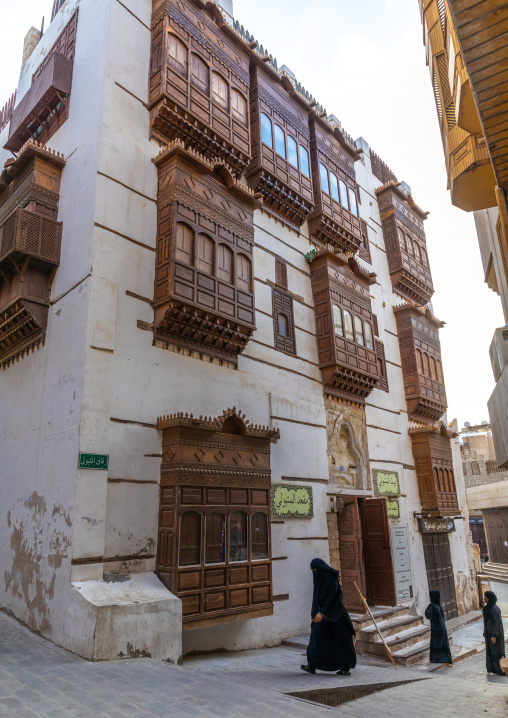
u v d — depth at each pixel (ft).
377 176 66.74
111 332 27.89
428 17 24.67
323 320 45.06
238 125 39.83
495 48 13.04
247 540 29.48
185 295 30.55
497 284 32.40
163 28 35.22
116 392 27.40
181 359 31.71
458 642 43.93
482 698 20.76
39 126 38.73
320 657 23.41
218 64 39.32
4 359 34.68
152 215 32.37
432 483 54.29
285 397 39.09
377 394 52.37
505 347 23.07
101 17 34.73
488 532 123.03
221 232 34.47
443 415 65.46
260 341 38.55
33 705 14.65
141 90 34.35
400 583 42.93
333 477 42.63
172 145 32.32
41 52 44.78
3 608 28.14
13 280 31.55
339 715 15.34
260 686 19.04
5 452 32.19
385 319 58.39
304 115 49.98
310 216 48.47
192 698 16.01
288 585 34.83
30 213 30.76
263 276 41.04
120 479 26.37
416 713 18.07
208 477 28.30
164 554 26.30
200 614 25.72
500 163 16.61
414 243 67.21
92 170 30.42
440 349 65.72
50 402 28.35
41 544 26.05
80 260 29.04
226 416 30.12
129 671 19.01
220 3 44.83
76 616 22.03
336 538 40.83
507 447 25.04
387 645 32.65
